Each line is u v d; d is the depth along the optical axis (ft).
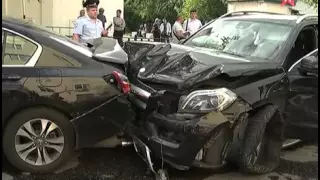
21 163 13.88
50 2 59.62
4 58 13.47
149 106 14.57
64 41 14.71
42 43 13.96
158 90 14.51
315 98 16.24
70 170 14.76
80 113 14.08
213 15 96.53
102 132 14.42
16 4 55.77
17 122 13.65
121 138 15.83
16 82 13.39
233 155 14.20
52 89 13.70
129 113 14.65
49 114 13.87
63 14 60.75
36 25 15.35
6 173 14.06
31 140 13.92
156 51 16.96
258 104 14.56
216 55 16.08
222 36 18.99
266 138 15.48
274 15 19.44
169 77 14.39
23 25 14.26
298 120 16.19
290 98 15.83
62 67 13.94
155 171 14.37
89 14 24.27
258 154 14.89
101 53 14.73
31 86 13.51
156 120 14.16
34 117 13.78
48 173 14.23
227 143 13.66
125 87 14.55
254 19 19.16
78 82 13.97
